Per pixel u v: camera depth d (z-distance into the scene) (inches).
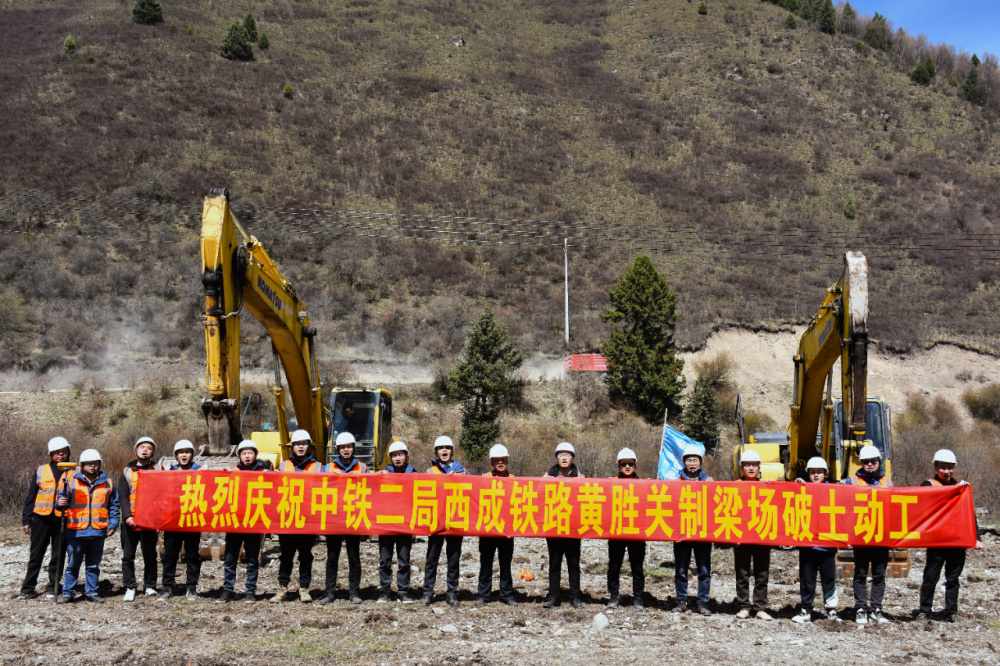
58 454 436.1
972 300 1808.6
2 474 808.9
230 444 465.1
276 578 502.0
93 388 1250.0
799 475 610.2
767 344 1581.0
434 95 2699.3
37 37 2751.0
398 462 425.4
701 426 1242.6
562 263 1862.7
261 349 1416.1
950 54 3491.6
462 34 3282.5
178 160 2033.7
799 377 585.3
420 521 414.3
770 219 2160.4
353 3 3511.3
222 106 2342.5
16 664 322.3
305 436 440.1
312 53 2945.4
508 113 2655.0
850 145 2659.9
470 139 2412.6
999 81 3233.3
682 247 1974.7
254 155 2124.8
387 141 2331.4
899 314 1715.1
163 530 420.8
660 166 2420.0
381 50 3046.3
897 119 2893.7
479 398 1249.4
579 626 383.6
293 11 3329.2
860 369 478.3
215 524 417.7
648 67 3203.7
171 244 1692.9
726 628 382.0
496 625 382.6
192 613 396.5
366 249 1797.5
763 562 402.6
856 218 2188.7
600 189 2240.4
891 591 477.1
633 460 415.8
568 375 1427.2
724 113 2812.5
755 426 1343.5
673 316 1395.2
